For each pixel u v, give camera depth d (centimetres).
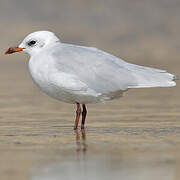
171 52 3062
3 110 1680
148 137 1180
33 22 3528
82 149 1055
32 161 958
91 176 853
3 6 3678
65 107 1758
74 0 3681
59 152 1030
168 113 1574
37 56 1347
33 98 1983
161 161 942
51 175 863
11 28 3444
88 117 1530
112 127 1340
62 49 1342
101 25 3469
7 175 870
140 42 3228
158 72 1324
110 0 3653
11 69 2822
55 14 3616
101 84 1304
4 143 1130
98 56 1327
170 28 3353
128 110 1661
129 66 1335
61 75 1295
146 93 2125
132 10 3562
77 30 3412
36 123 1420
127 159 961
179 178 838
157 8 3544
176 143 1104
